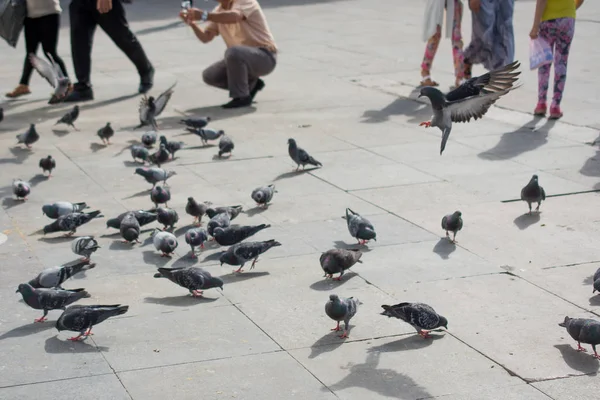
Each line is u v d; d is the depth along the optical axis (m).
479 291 6.83
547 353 6.18
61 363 6.13
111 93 12.40
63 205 7.90
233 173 9.05
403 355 6.18
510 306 6.65
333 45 16.20
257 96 12.05
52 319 6.59
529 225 7.77
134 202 8.36
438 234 7.66
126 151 9.75
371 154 9.48
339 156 9.45
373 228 7.44
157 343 6.31
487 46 11.39
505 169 8.95
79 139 10.14
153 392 5.88
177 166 9.29
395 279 7.00
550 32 10.16
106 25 11.89
